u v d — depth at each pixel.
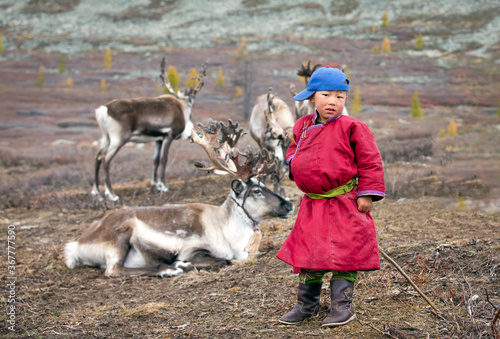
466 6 53.31
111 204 8.77
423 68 39.56
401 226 5.87
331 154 3.08
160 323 3.69
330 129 3.13
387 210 6.88
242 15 59.91
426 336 3.08
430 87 34.81
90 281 5.00
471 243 4.76
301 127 3.36
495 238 4.90
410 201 7.44
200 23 59.75
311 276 3.30
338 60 43.41
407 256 4.61
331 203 3.10
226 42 52.66
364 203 3.07
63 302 4.40
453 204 6.95
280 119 8.16
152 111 9.41
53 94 40.50
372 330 3.19
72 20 62.53
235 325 3.49
